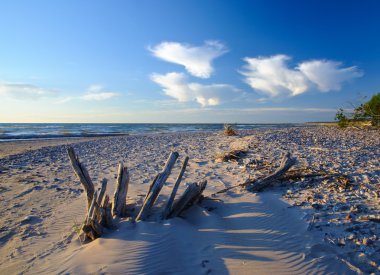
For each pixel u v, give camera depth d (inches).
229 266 139.3
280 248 155.8
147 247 146.6
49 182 348.2
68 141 1002.7
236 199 234.2
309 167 318.3
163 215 183.8
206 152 540.7
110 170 411.8
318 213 196.9
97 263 134.7
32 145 863.1
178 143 767.7
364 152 418.3
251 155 433.7
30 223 218.5
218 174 341.4
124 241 152.1
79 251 151.4
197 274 132.6
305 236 167.5
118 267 130.5
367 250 149.0
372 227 172.6
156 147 690.8
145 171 394.0
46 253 165.3
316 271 135.5
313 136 685.3
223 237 166.7
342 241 159.6
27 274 142.4
